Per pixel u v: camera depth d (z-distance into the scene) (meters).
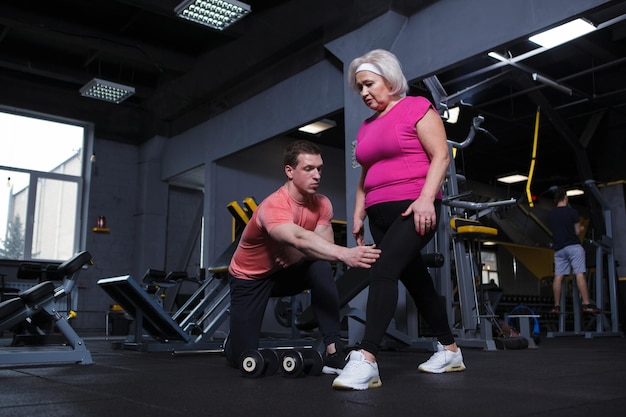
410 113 1.59
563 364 2.19
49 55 6.16
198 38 5.73
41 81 6.77
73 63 6.31
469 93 4.15
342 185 7.48
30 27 5.15
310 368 1.79
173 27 5.54
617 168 7.01
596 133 7.26
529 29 3.28
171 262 7.55
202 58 5.87
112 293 3.29
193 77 6.15
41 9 5.18
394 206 1.60
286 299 4.70
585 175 5.91
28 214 6.90
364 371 1.43
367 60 1.67
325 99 4.86
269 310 6.43
